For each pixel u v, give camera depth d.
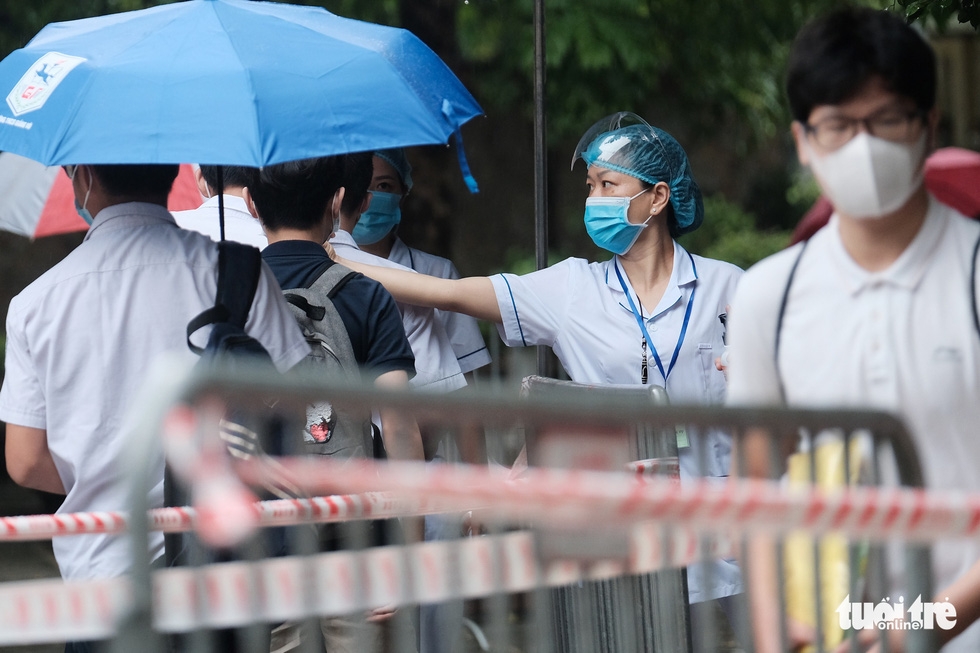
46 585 7.40
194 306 9.62
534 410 5.57
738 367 7.51
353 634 9.64
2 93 10.01
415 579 6.77
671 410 5.82
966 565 7.02
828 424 6.22
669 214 13.57
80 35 10.47
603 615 8.88
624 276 13.58
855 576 6.70
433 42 26.47
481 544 6.70
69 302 9.45
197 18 10.40
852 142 6.84
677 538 6.54
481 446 7.48
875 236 7.07
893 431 6.36
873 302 7.06
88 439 9.38
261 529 8.20
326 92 10.12
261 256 10.48
